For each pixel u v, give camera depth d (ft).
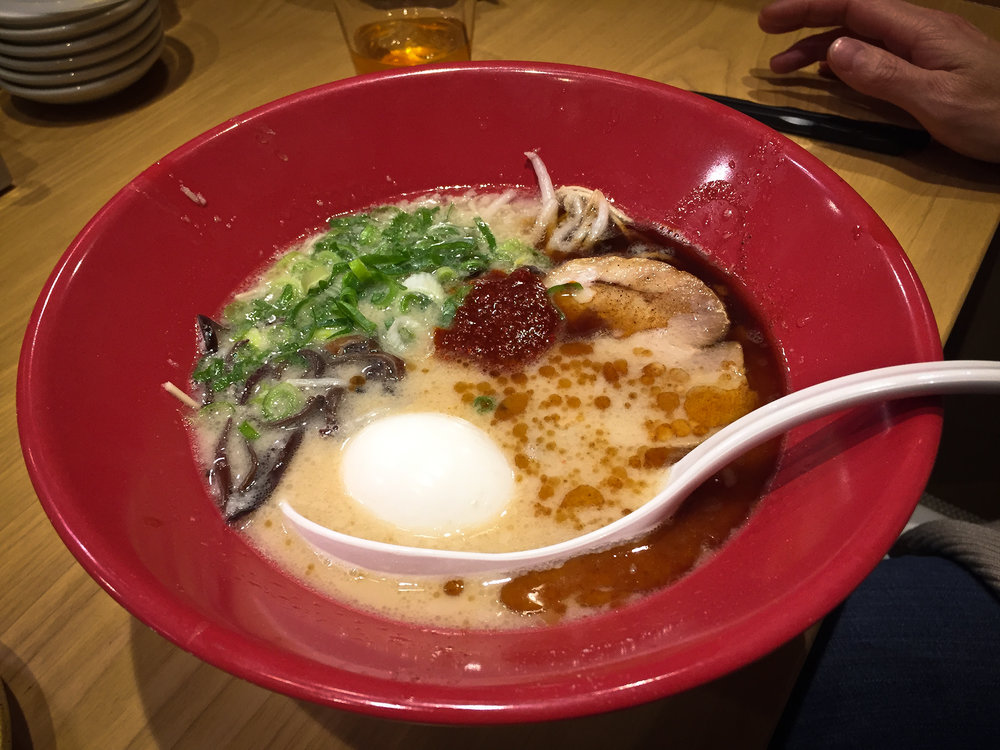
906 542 1.08
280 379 0.83
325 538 0.70
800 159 0.82
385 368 0.83
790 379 0.81
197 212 0.85
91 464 0.65
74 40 1.07
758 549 0.67
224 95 1.19
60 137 1.14
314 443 0.79
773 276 0.85
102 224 0.76
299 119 0.90
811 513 0.65
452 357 0.86
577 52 1.23
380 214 0.99
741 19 1.29
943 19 1.04
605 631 0.64
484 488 0.75
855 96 1.14
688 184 0.92
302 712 0.65
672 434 0.78
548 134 0.96
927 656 0.93
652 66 1.20
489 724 0.48
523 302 0.88
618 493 0.75
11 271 0.97
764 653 0.50
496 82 0.93
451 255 0.95
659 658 0.51
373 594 0.69
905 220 0.98
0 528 0.76
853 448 0.65
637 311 0.87
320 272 0.92
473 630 0.67
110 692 0.66
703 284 0.87
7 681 0.67
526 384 0.83
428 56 1.11
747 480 0.74
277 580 0.70
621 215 0.97
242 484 0.76
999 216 0.99
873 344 0.72
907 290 0.70
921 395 0.63
